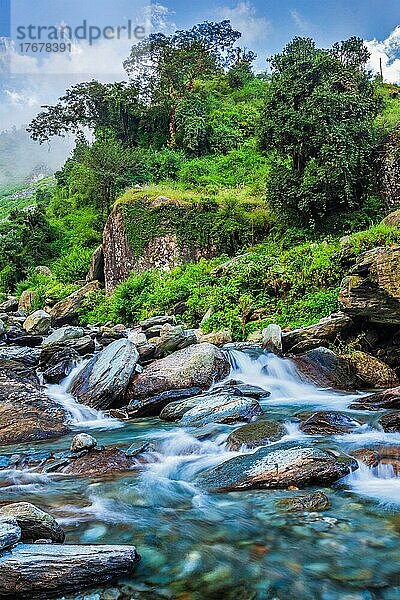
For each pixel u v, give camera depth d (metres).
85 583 3.56
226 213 24.72
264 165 35.03
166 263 24.41
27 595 3.39
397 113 28.69
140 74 46.00
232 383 10.27
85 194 43.84
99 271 29.33
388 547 4.10
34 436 7.64
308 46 23.42
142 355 12.11
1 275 37.69
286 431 7.07
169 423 8.30
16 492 5.50
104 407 9.38
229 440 6.81
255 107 45.59
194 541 4.26
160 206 25.17
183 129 40.75
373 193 22.00
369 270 10.59
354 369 10.92
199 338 14.52
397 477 5.61
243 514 4.79
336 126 21.34
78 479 5.90
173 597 3.46
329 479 5.45
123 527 4.55
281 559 3.95
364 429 7.16
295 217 22.78
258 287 16.28
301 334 12.45
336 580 3.66
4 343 16.05
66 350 12.77
